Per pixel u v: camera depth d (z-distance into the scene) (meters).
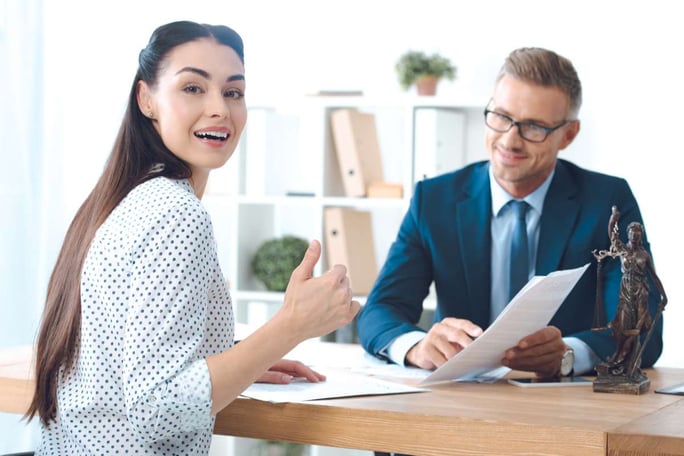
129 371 1.38
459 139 3.96
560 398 1.65
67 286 1.52
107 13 4.05
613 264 2.26
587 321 2.29
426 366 1.98
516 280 2.28
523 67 2.21
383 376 1.90
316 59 4.24
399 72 3.88
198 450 1.52
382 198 3.85
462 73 4.04
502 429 1.42
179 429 1.40
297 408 1.56
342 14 4.20
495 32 3.99
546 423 1.41
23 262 3.67
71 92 3.96
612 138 3.85
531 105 2.18
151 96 1.63
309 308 1.43
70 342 1.50
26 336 3.68
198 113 1.61
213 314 1.53
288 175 4.28
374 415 1.51
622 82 3.83
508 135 2.21
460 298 2.34
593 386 1.73
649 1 3.79
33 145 3.72
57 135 3.84
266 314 4.08
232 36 1.66
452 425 1.46
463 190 2.41
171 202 1.43
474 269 2.33
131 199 1.48
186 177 1.62
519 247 2.28
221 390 1.39
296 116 4.26
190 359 1.40
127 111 1.63
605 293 2.24
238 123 1.66
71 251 1.52
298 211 4.36
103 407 1.46
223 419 1.61
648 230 3.80
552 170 2.33
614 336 1.74
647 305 1.73
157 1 4.16
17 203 3.66
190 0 4.23
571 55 3.90
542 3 3.93
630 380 1.72
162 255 1.39
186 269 1.40
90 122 4.02
